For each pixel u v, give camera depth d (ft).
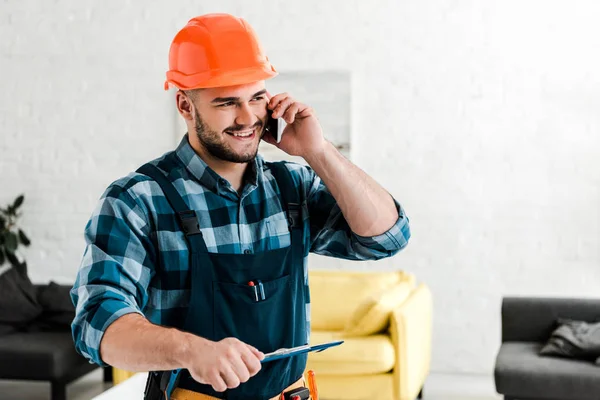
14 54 18.58
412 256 17.47
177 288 4.84
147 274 4.76
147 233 4.80
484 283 17.20
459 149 17.19
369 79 17.46
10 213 18.20
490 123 17.06
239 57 4.75
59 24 18.43
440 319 17.40
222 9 17.89
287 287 5.07
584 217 16.79
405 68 17.31
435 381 16.80
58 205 18.58
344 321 16.34
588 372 12.64
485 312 17.22
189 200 4.94
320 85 17.52
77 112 18.45
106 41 18.31
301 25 17.62
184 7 18.03
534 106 16.87
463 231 17.24
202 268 4.85
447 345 17.42
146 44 18.19
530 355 13.76
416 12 17.22
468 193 17.19
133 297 4.59
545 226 16.94
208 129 4.76
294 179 5.41
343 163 5.08
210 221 4.98
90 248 4.65
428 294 16.14
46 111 18.54
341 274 16.92
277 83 17.69
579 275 16.84
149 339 3.99
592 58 16.61
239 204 5.08
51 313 16.15
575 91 16.71
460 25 17.07
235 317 4.87
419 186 17.37
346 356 13.85
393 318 13.97
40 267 18.67
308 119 4.95
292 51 17.67
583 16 16.62
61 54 18.45
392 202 5.22
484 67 17.02
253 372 3.88
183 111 5.01
